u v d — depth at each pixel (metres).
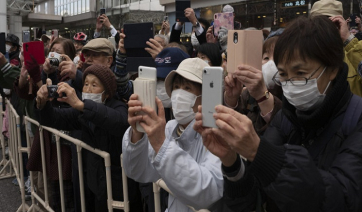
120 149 2.55
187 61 1.74
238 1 11.80
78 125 2.83
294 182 1.00
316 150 1.25
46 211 3.84
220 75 1.12
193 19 4.26
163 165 1.39
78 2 40.06
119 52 2.83
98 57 3.35
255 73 1.69
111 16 26.92
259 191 1.32
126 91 2.89
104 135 2.52
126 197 2.49
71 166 3.15
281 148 1.07
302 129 1.33
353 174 1.07
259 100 1.82
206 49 3.22
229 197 1.29
